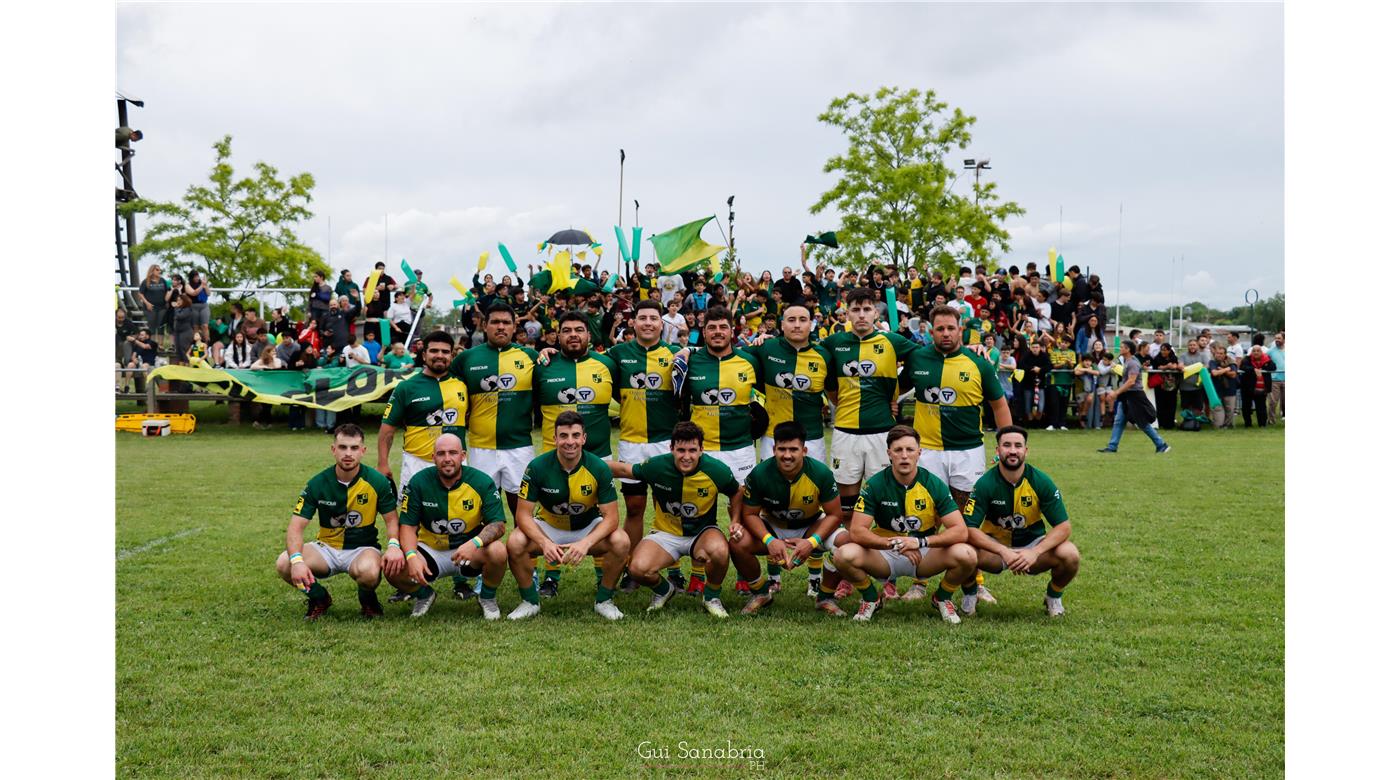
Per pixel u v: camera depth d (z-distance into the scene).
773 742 4.56
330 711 4.92
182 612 6.63
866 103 30.41
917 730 4.68
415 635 6.18
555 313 18.31
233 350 19.34
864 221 29.86
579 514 6.80
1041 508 6.51
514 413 7.84
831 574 6.75
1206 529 9.20
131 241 26.11
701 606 6.95
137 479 12.43
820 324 18.86
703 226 11.73
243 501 10.84
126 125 24.75
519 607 6.62
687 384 7.72
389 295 21.36
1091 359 18.86
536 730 4.70
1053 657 5.68
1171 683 5.26
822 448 7.98
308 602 6.57
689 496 6.79
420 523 6.69
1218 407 18.61
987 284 20.47
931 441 7.64
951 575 6.43
